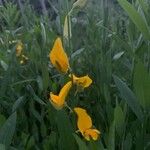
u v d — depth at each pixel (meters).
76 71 0.22
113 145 0.12
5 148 0.12
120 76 0.21
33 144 0.15
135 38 0.20
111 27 0.26
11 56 0.22
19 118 0.18
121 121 0.14
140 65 0.14
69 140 0.13
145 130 0.14
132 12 0.14
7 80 0.18
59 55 0.14
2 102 0.19
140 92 0.14
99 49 0.23
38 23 0.30
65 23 0.19
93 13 0.27
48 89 0.20
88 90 0.20
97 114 0.17
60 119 0.13
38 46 0.23
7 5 0.33
